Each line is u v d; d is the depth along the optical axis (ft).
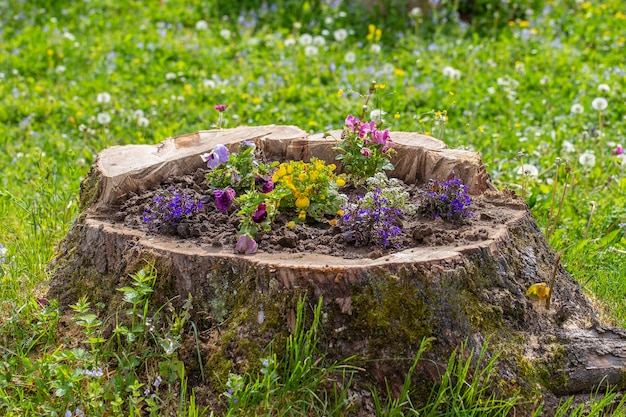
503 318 12.32
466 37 34.83
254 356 11.59
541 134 25.09
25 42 34.99
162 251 12.44
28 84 31.12
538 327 12.58
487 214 13.67
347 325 11.57
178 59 32.71
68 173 20.86
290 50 32.73
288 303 11.57
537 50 32.45
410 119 25.48
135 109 27.86
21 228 17.89
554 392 12.03
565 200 19.94
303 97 28.32
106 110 27.71
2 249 15.44
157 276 12.44
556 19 35.86
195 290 12.28
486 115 27.09
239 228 13.08
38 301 14.02
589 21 35.45
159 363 12.03
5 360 12.43
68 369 12.21
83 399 11.67
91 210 14.23
